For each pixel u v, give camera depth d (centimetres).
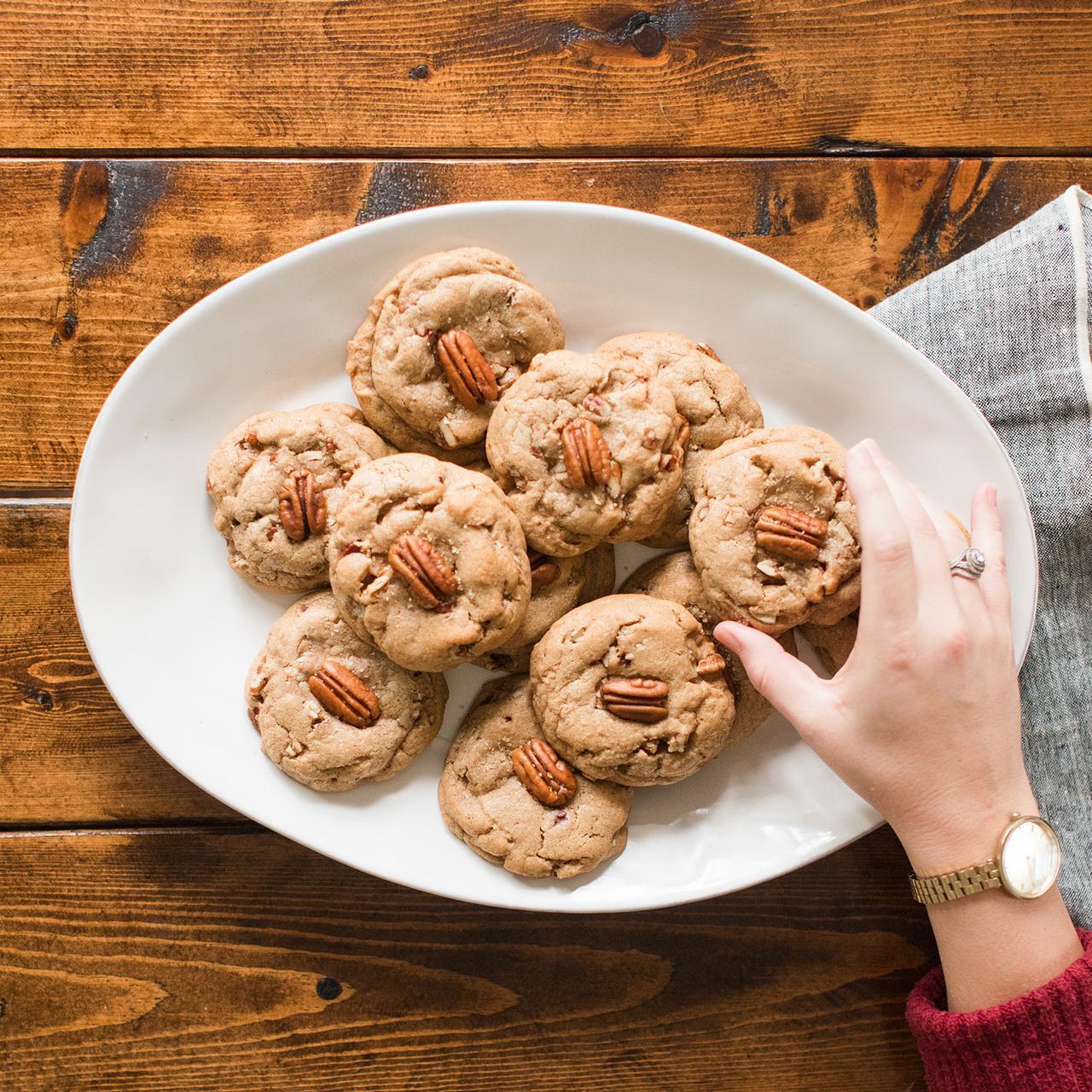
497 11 71
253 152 71
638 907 67
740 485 66
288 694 67
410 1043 72
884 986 72
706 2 71
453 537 65
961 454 68
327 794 68
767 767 69
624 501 66
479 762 67
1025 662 70
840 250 72
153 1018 71
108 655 67
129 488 68
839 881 72
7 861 71
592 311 69
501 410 66
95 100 70
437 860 68
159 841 71
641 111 71
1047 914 63
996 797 62
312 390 69
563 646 66
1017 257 69
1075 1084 61
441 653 65
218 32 70
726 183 71
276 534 67
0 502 71
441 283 66
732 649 65
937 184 72
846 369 68
